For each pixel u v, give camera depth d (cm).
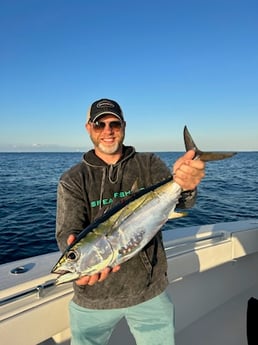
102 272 103
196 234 192
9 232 604
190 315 182
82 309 116
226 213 718
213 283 192
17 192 1192
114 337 154
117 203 116
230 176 1670
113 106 125
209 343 169
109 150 123
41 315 116
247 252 195
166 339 118
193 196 116
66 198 119
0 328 105
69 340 137
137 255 117
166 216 111
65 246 110
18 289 123
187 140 111
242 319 186
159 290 120
